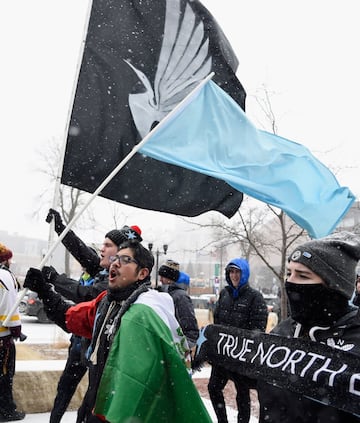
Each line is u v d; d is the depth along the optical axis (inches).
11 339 218.8
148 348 109.3
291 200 217.3
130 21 190.5
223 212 211.3
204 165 196.1
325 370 75.2
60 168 167.0
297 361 79.0
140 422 105.3
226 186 209.2
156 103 192.7
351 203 231.1
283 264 467.2
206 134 201.3
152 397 107.3
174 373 110.1
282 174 216.2
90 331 133.5
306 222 220.5
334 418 74.0
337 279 77.6
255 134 212.8
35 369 239.6
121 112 184.4
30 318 806.5
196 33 202.5
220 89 207.0
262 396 83.7
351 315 79.0
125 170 186.5
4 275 217.0
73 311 134.6
